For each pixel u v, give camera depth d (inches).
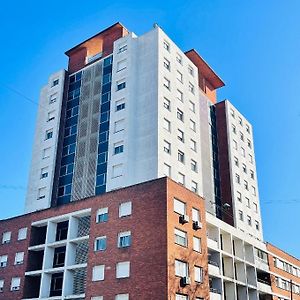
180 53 2177.7
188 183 1915.6
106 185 1827.0
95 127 2047.2
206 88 2568.9
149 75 1969.7
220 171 2394.2
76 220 1681.8
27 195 2092.8
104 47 2245.3
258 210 2516.0
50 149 2133.4
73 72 2332.7
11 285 1715.1
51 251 1700.3
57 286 1659.7
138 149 1836.9
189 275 1396.4
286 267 2409.0
